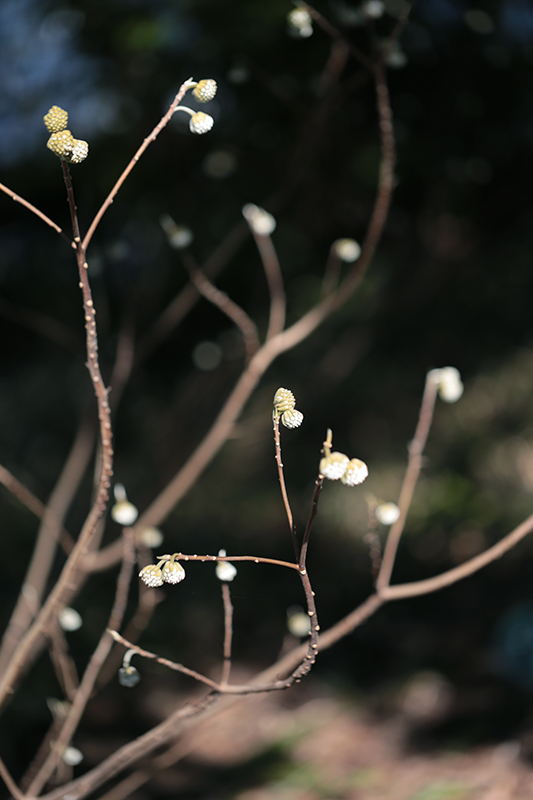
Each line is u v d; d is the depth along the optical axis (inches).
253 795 109.3
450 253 129.8
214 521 213.3
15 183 100.8
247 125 98.8
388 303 162.6
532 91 97.7
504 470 196.4
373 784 108.0
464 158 102.4
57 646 57.9
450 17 93.4
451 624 171.8
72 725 54.7
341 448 204.2
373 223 67.2
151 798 110.0
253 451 225.1
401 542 201.0
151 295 107.0
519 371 173.2
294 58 91.0
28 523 173.9
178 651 164.1
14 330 138.4
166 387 140.0
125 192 100.7
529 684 134.3
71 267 116.0
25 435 184.1
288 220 113.7
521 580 179.6
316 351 188.4
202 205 109.0
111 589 167.8
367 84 94.2
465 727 123.3
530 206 113.0
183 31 88.7
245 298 123.8
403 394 189.6
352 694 147.1
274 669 52.6
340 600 190.1
